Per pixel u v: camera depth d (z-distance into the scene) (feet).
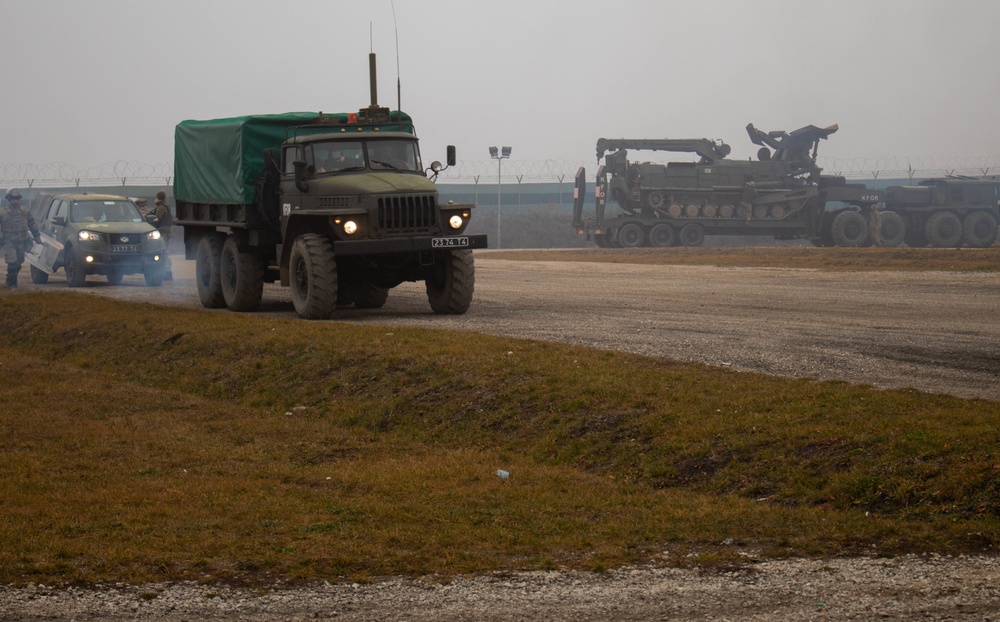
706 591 22.97
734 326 60.54
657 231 183.11
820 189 188.65
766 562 24.97
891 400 37.42
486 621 21.40
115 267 98.17
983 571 23.82
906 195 194.70
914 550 25.44
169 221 107.86
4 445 40.98
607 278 106.83
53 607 22.34
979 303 74.38
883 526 27.25
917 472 30.09
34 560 25.45
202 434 43.27
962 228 197.57
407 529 28.53
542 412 40.93
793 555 25.45
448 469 35.94
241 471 36.76
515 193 342.64
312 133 70.38
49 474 36.22
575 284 97.91
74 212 102.17
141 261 98.99
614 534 27.78
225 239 78.95
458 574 24.48
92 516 30.12
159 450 40.11
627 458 35.94
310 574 24.45
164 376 56.44
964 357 48.32
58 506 31.45
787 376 44.14
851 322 62.34
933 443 31.60
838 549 25.79
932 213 195.93
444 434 41.63
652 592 23.00
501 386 43.91
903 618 21.01
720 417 37.17
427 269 71.31
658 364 46.65
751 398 39.17
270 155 69.87
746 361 47.73
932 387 41.22
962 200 197.57
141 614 21.95
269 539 27.48
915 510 28.68
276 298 87.71
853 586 23.00
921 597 22.20
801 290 87.97
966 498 28.35
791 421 35.78
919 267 113.50
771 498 31.17
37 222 109.19
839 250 136.77
